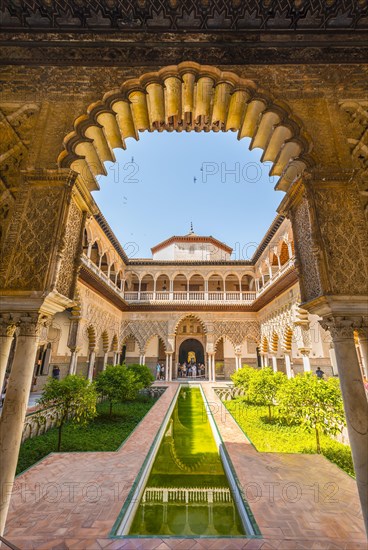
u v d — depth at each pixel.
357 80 2.73
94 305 11.94
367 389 5.96
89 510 2.77
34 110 2.68
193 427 7.46
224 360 18.06
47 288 2.16
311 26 2.71
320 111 2.66
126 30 2.72
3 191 2.48
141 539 2.33
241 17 2.66
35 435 5.89
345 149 2.56
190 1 2.54
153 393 12.70
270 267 13.11
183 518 2.97
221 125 3.48
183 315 16.20
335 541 2.29
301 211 2.76
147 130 3.51
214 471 4.33
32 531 2.41
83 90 2.70
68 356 14.04
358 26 2.71
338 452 4.77
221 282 19.62
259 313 15.73
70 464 4.05
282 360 15.75
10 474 1.84
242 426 6.82
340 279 2.21
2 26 2.72
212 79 2.74
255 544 2.25
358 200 2.42
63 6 2.58
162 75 2.73
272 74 2.73
